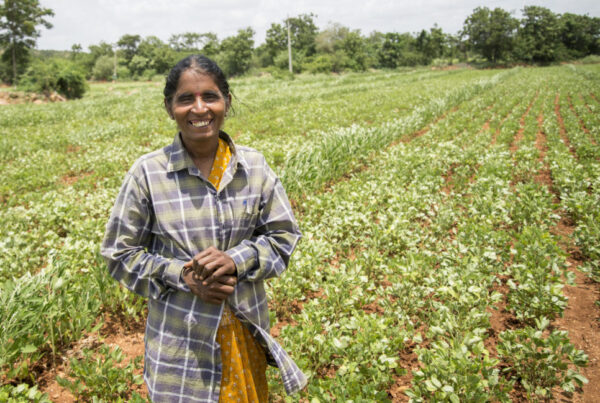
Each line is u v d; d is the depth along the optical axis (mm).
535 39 92250
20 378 3146
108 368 2975
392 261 4414
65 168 10391
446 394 2625
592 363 3305
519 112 16406
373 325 3213
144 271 1610
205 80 1597
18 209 6363
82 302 3615
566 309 4066
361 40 89938
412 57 96000
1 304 3135
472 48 102438
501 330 3773
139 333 3830
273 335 3740
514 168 8477
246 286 1711
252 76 79062
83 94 42156
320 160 7770
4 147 12742
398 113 17688
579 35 100375
